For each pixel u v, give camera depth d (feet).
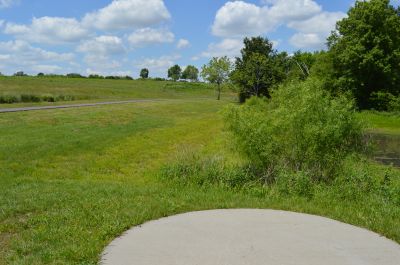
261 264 16.44
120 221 20.90
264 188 28.50
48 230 19.40
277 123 30.86
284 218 22.71
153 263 16.30
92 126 68.54
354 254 17.76
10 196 25.22
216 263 16.42
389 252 18.08
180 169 32.40
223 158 34.35
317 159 30.83
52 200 24.44
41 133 55.98
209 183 30.25
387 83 147.02
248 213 23.54
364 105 146.51
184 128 76.38
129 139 57.16
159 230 20.20
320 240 19.33
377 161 54.44
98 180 33.12
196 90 284.20
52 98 134.72
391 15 146.51
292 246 18.45
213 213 23.39
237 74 173.68
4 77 278.87
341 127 31.01
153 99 179.32
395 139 85.92
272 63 173.68
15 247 17.54
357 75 147.64
